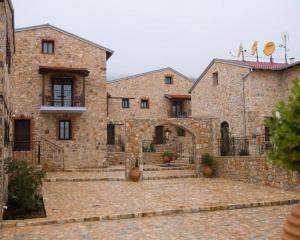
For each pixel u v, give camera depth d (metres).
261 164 13.85
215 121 17.77
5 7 8.22
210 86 23.14
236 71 20.39
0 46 8.04
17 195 9.21
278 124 3.90
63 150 20.33
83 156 20.88
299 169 3.88
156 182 15.34
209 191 12.44
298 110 3.73
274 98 19.62
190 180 16.03
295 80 3.93
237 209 9.56
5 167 9.03
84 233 7.23
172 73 30.83
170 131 29.50
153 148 26.95
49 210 9.29
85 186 14.08
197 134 17.52
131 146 16.30
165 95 30.06
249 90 19.25
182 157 23.95
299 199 10.35
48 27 20.84
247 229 7.32
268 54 22.36
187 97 29.98
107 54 22.52
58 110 20.16
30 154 19.78
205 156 17.30
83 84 20.88
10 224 7.84
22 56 20.30
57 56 20.86
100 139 21.28
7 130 9.73
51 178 15.84
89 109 21.23
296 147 3.78
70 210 9.26
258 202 9.94
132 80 29.53
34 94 20.36
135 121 16.47
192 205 9.68
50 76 20.69
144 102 29.80
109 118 28.14
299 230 3.52
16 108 19.94
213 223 7.93
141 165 16.25
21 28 20.31
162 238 6.78
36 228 7.70
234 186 13.67
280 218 8.29
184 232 7.20
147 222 8.18
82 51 21.38
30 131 20.11
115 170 19.78
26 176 9.45
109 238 6.84
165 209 9.17
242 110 19.77
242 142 18.38
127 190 12.94
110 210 9.17
